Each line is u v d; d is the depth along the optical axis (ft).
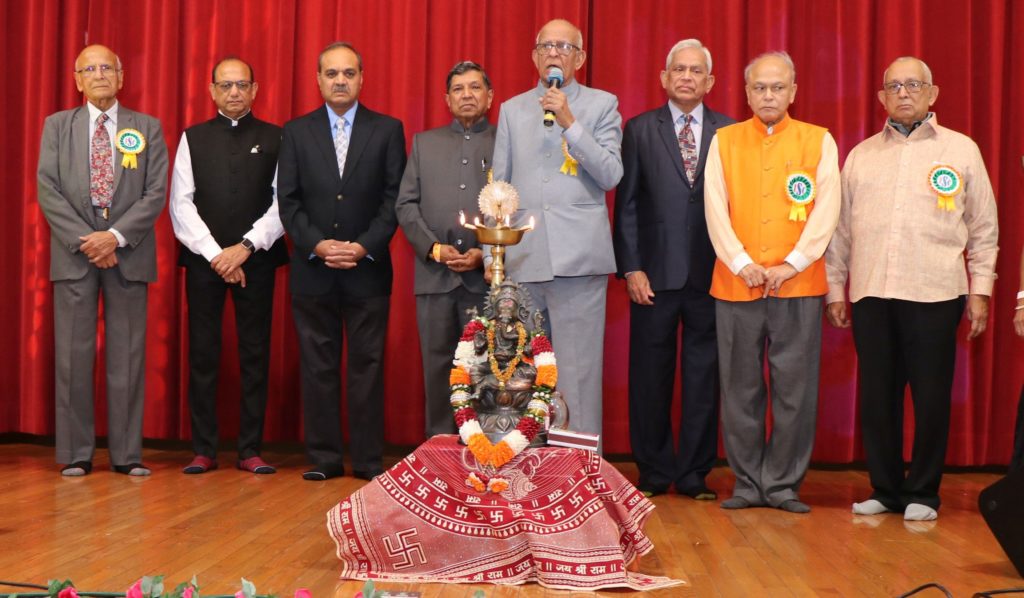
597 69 18.97
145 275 17.42
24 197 19.88
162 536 12.23
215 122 18.07
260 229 17.48
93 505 14.16
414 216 16.56
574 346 15.15
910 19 18.48
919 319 14.67
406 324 19.33
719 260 15.38
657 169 16.22
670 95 16.42
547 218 14.92
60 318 17.21
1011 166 18.58
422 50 19.11
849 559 11.83
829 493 16.61
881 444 15.01
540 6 18.86
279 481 16.61
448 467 11.07
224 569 10.76
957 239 14.87
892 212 14.98
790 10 18.83
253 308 17.79
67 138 17.30
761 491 15.28
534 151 15.12
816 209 14.96
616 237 16.39
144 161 17.54
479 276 16.40
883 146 15.42
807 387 15.07
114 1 19.80
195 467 17.31
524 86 19.11
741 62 18.75
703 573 11.10
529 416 11.00
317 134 17.30
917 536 13.20
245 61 19.51
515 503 10.85
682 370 16.40
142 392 17.49
